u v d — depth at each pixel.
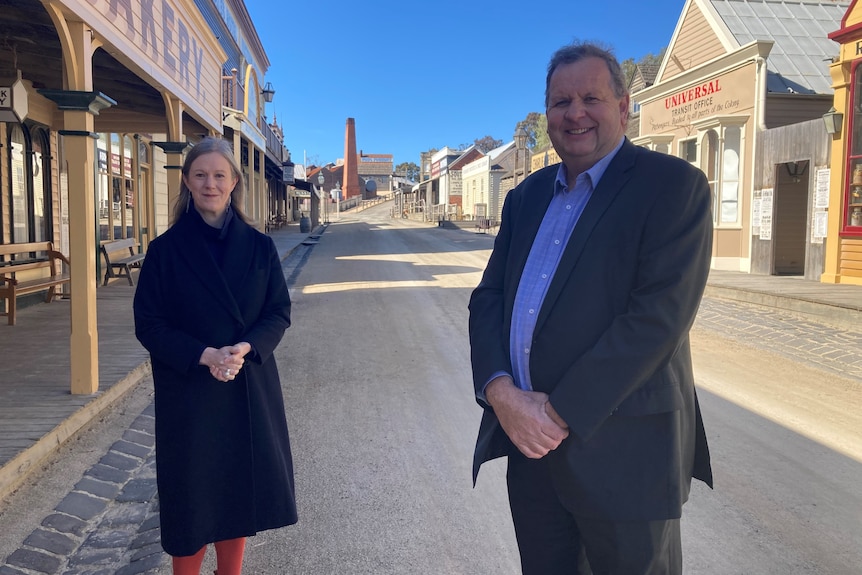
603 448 1.72
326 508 3.47
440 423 4.80
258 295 2.56
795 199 12.16
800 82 13.09
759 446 4.30
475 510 3.46
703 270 1.68
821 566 2.91
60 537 3.12
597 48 1.86
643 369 1.63
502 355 1.92
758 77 12.45
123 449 4.18
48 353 6.06
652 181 1.73
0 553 2.92
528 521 2.00
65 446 4.16
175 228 2.54
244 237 2.60
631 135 21.19
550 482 1.93
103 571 2.87
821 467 3.97
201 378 2.42
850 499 3.55
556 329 1.78
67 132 4.69
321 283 12.43
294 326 8.30
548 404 1.71
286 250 19.08
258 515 2.49
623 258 1.73
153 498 3.58
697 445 1.93
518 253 1.99
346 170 93.19
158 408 2.46
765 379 5.89
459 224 39.16
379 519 3.36
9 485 3.48
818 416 4.89
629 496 1.71
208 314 2.44
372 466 4.02
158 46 7.23
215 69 11.44
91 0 4.93
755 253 12.54
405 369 6.30
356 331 8.04
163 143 8.20
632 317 1.65
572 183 1.94
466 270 14.64
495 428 1.98
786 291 9.26
